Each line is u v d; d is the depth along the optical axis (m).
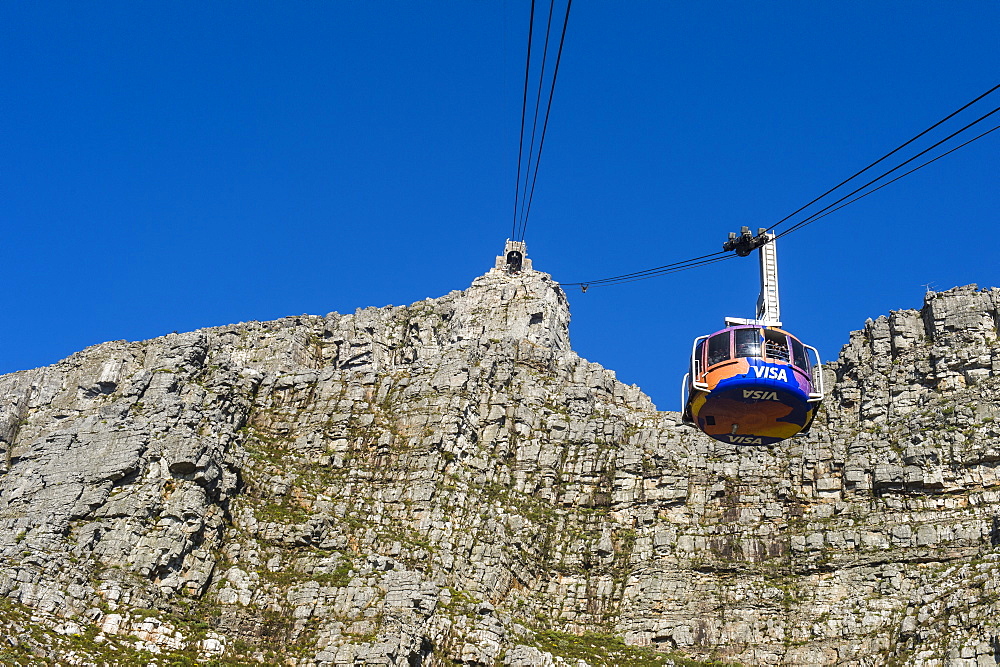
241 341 162.75
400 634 108.19
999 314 143.25
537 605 126.31
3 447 149.75
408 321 167.50
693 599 123.62
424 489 132.12
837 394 145.75
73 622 106.38
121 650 105.50
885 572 119.50
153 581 114.38
